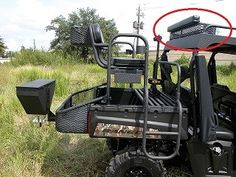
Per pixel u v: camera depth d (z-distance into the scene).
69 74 11.92
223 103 3.83
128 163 3.15
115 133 3.12
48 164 4.09
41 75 10.90
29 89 3.11
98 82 9.75
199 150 3.18
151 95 3.78
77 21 33.34
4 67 16.34
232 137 3.22
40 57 20.14
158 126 3.07
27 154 4.25
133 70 3.09
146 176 3.21
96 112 3.12
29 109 3.25
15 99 6.25
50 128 4.89
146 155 2.99
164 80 3.94
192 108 3.21
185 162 3.93
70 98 3.86
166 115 3.09
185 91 3.38
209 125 3.04
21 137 4.68
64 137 4.82
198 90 3.06
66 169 4.02
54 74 10.73
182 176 3.84
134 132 3.10
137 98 3.86
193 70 3.12
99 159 4.18
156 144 3.31
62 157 4.27
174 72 3.84
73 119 3.17
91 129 3.12
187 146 3.21
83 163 4.15
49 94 3.47
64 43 31.44
